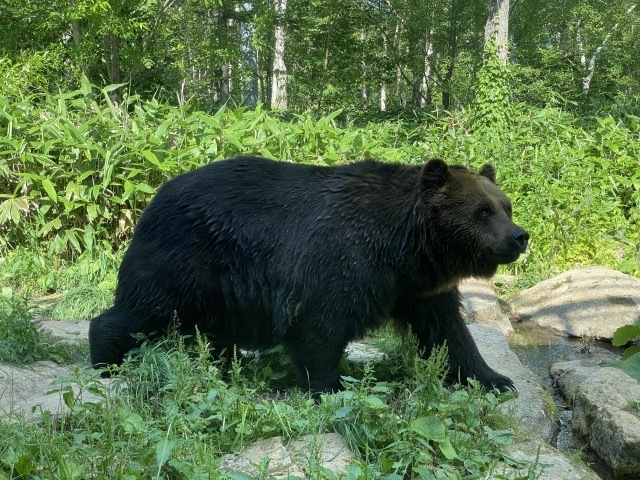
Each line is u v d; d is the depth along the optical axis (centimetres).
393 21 2875
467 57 3089
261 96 3938
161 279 530
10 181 1012
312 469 372
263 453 414
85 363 593
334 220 513
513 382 590
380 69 2959
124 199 979
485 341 698
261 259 525
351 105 2794
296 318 516
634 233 1177
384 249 515
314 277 510
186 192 540
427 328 572
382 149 1157
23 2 1794
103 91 1108
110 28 1739
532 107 1667
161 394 488
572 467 434
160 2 1962
